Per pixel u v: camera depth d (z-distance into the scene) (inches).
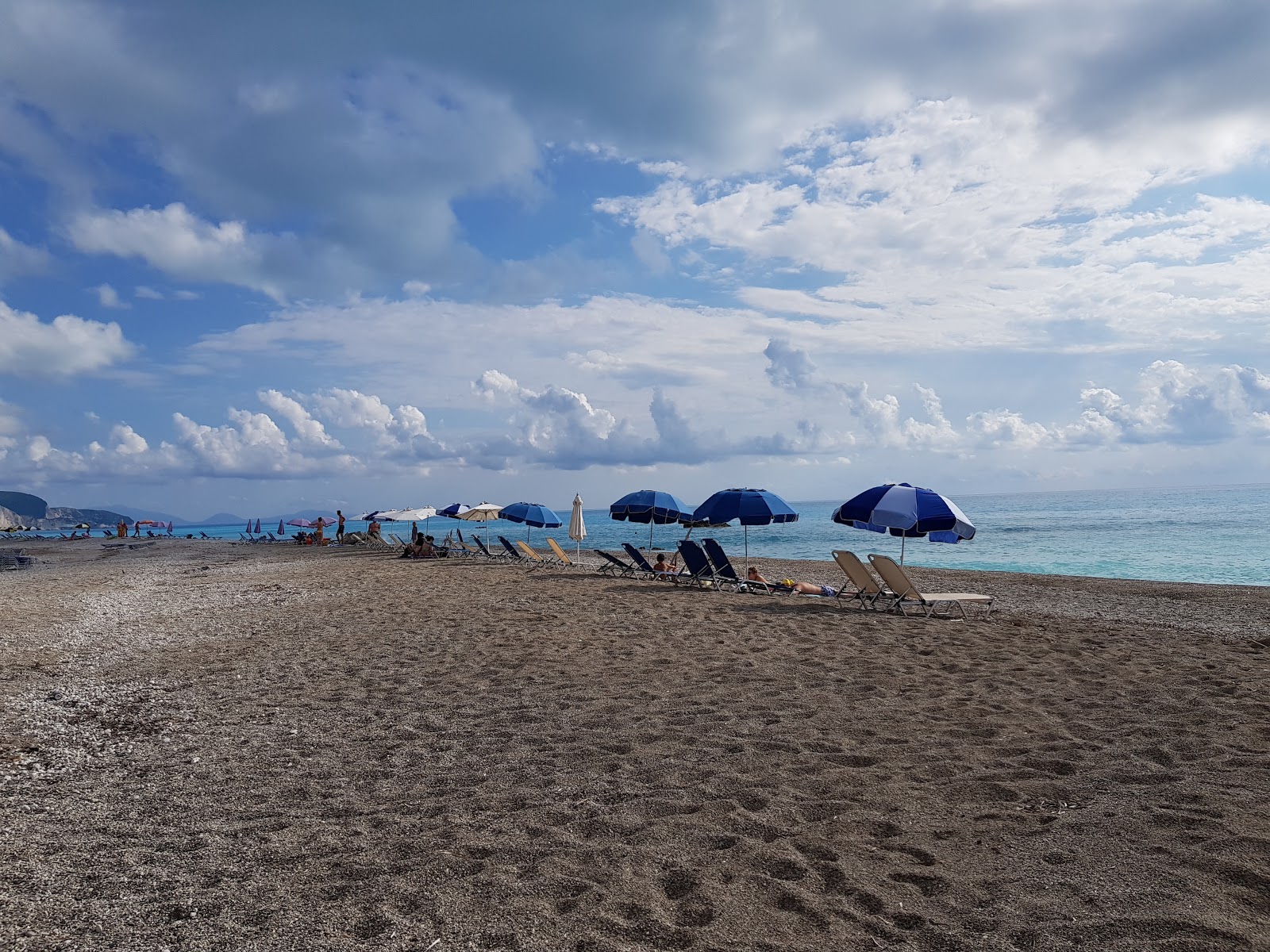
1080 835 121.9
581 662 279.9
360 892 110.2
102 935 99.2
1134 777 148.0
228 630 378.6
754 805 141.2
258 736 196.9
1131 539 1326.3
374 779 162.1
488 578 619.5
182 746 189.9
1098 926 94.3
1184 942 89.7
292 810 145.0
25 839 132.5
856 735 183.8
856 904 103.9
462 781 159.2
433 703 226.5
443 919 102.0
